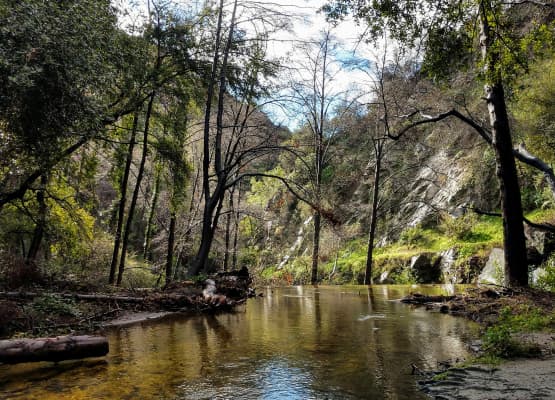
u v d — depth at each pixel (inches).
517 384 138.0
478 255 790.5
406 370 165.9
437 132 978.1
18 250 642.2
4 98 275.3
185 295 411.8
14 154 359.6
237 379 156.1
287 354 197.0
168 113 611.5
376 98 921.5
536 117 599.2
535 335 215.6
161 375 162.6
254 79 631.8
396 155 1131.9
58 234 570.9
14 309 266.7
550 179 398.9
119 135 594.6
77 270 602.2
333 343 222.1
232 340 234.4
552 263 526.3
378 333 250.8
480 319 290.5
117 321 315.6
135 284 698.2
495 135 384.2
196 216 905.5
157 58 555.8
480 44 350.3
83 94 319.9
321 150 1031.6
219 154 608.7
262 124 751.1
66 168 492.4
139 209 1182.3
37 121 303.7
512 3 298.0
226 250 1013.2
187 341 232.7
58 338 187.9
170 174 649.6
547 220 677.9
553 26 263.9
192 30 582.2
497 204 943.7
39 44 277.7
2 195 432.8
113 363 182.7
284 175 1374.3
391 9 260.2
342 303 445.4
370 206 1137.4
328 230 1107.9
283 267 1346.0
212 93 608.4
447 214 990.4
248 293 556.7
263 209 1277.1
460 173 1047.6
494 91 386.0
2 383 153.9
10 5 277.6
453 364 171.9
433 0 257.9
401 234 1106.1
